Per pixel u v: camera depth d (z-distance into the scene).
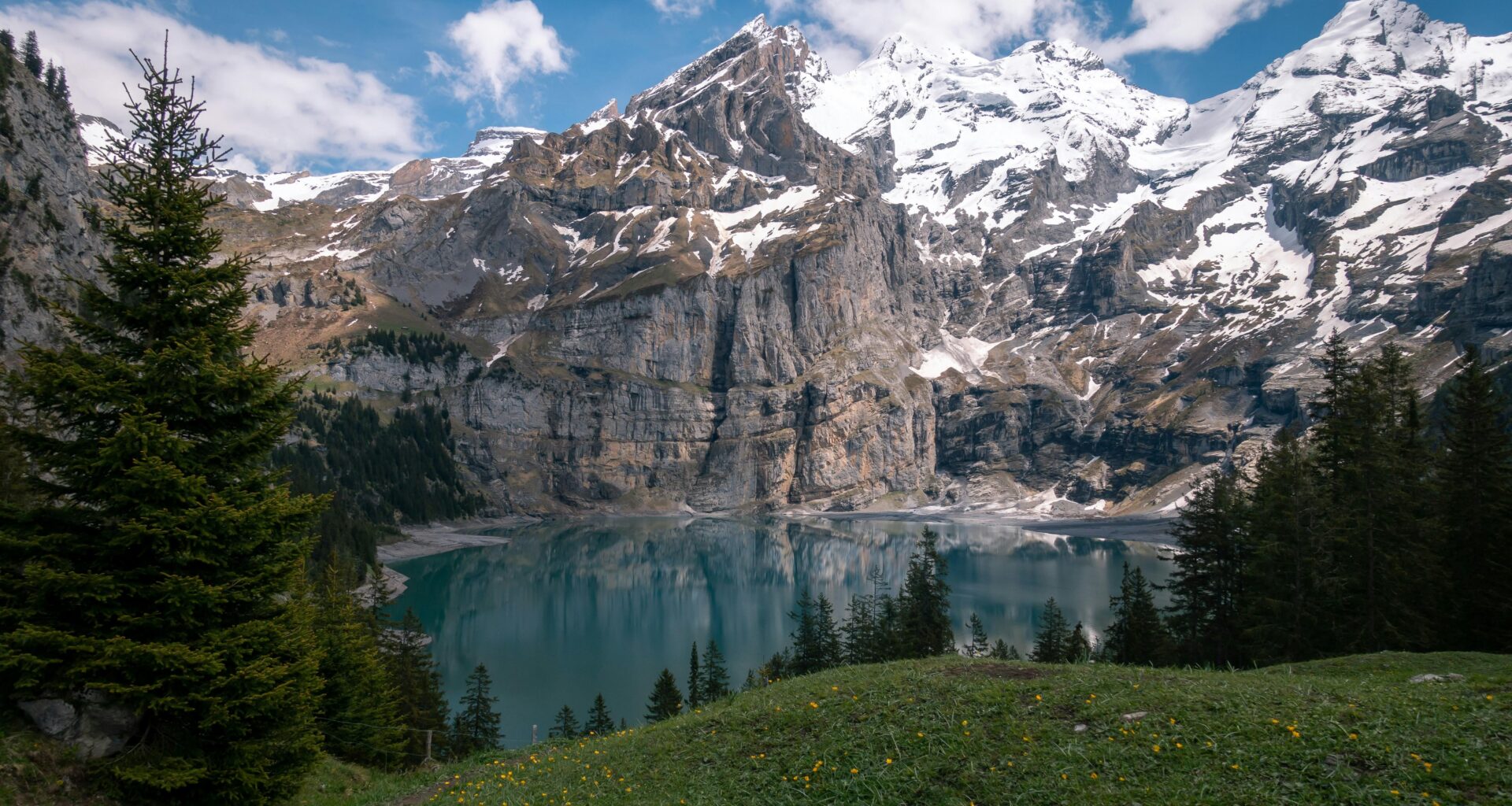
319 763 28.27
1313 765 17.75
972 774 20.47
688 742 27.39
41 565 23.27
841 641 104.75
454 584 178.75
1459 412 57.31
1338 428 60.03
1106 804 17.86
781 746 24.91
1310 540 54.31
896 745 22.81
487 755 38.91
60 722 23.84
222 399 26.50
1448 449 64.06
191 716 25.33
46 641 22.78
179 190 27.14
